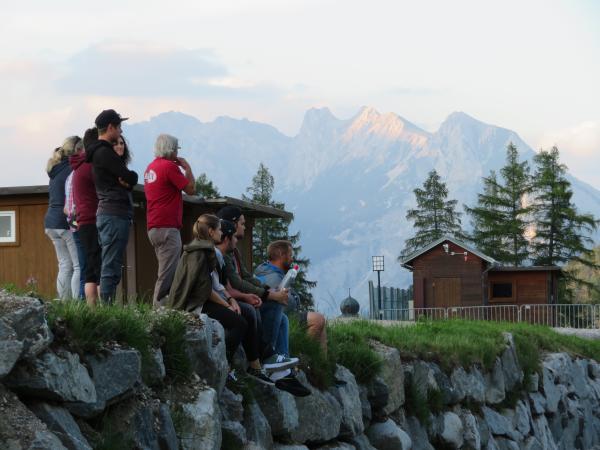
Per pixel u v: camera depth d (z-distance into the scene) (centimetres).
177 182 1192
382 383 1450
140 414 802
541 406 2439
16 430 644
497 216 10538
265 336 1114
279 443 1112
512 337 2358
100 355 768
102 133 1137
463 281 6562
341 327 1596
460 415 1823
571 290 9581
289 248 1237
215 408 897
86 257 1174
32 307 680
